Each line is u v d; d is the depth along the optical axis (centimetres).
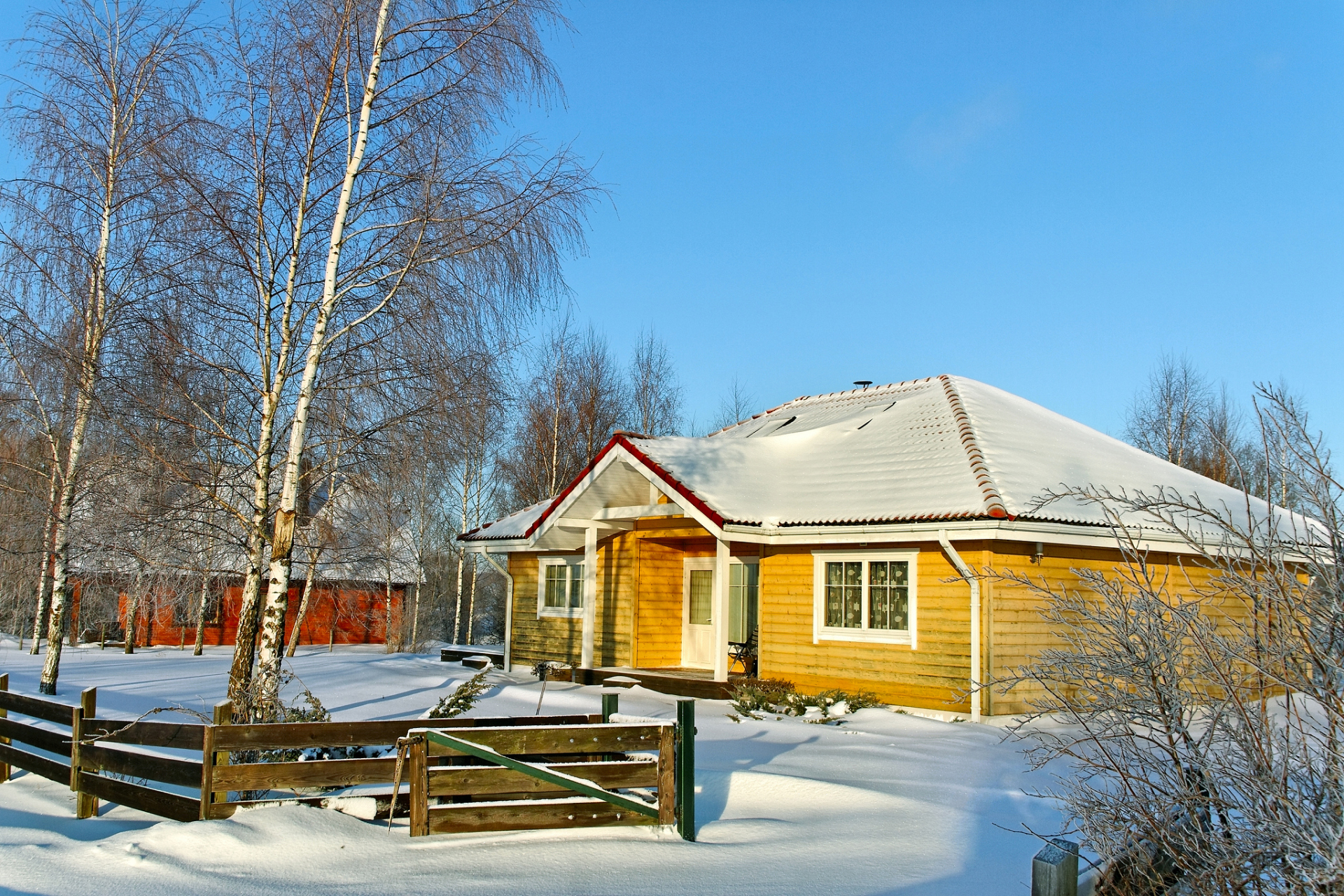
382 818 732
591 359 3981
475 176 1185
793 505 1658
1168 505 506
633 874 617
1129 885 458
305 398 1152
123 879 598
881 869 632
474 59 1198
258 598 1148
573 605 2109
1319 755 424
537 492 3812
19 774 1014
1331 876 378
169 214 1168
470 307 1198
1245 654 438
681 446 1806
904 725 1257
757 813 787
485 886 592
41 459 1722
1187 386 3978
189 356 1187
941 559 1438
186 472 1174
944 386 1959
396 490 1278
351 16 1180
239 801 728
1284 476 461
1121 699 469
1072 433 1912
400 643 3344
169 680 1834
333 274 1172
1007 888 594
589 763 750
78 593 2853
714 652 1902
